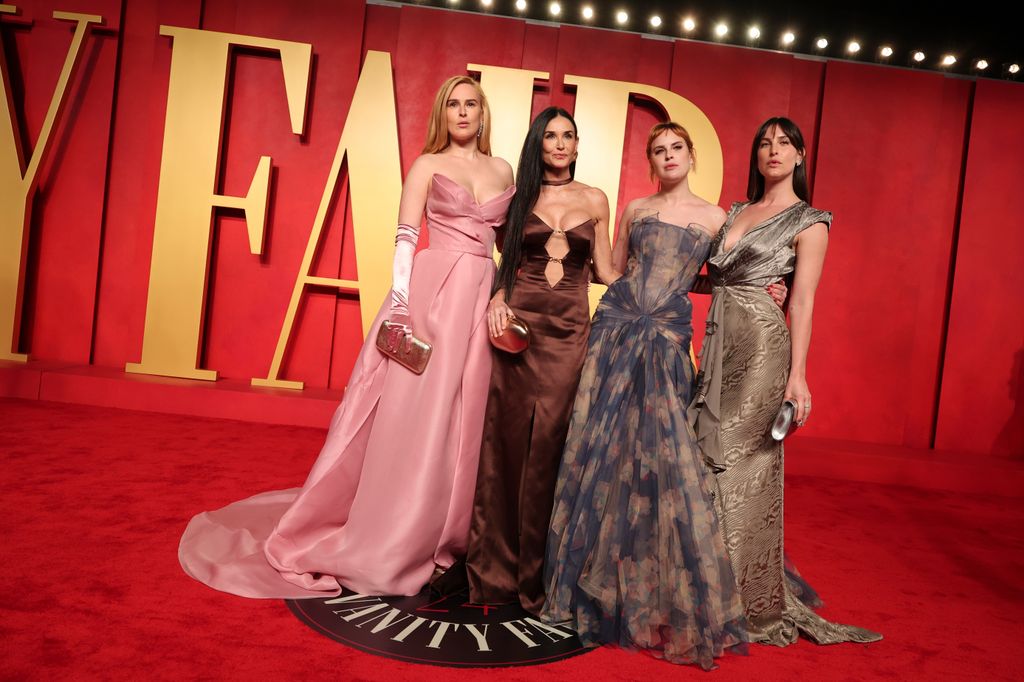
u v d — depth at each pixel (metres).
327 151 6.09
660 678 2.14
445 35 6.12
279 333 6.13
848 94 6.10
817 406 6.14
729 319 2.58
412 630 2.33
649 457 2.46
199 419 5.32
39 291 6.06
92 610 2.23
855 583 3.19
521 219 2.78
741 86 6.15
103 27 5.95
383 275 5.93
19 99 5.99
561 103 6.13
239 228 6.09
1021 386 6.06
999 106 6.05
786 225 2.57
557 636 2.38
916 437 6.21
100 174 6.02
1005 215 6.05
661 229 2.68
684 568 2.35
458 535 2.71
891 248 6.12
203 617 2.26
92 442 4.36
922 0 6.45
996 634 2.71
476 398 2.76
